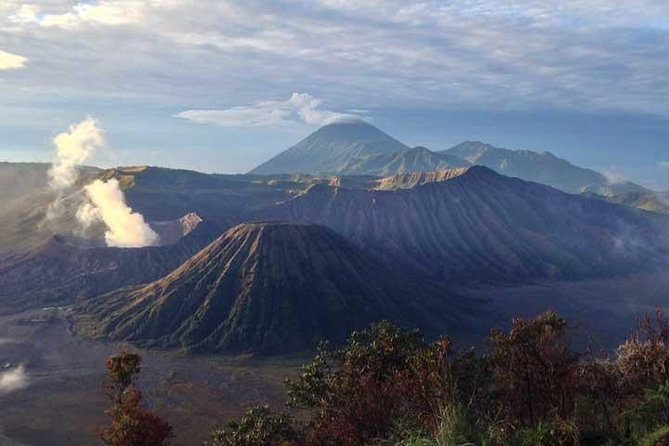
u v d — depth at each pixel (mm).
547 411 13000
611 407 12992
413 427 12641
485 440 10945
